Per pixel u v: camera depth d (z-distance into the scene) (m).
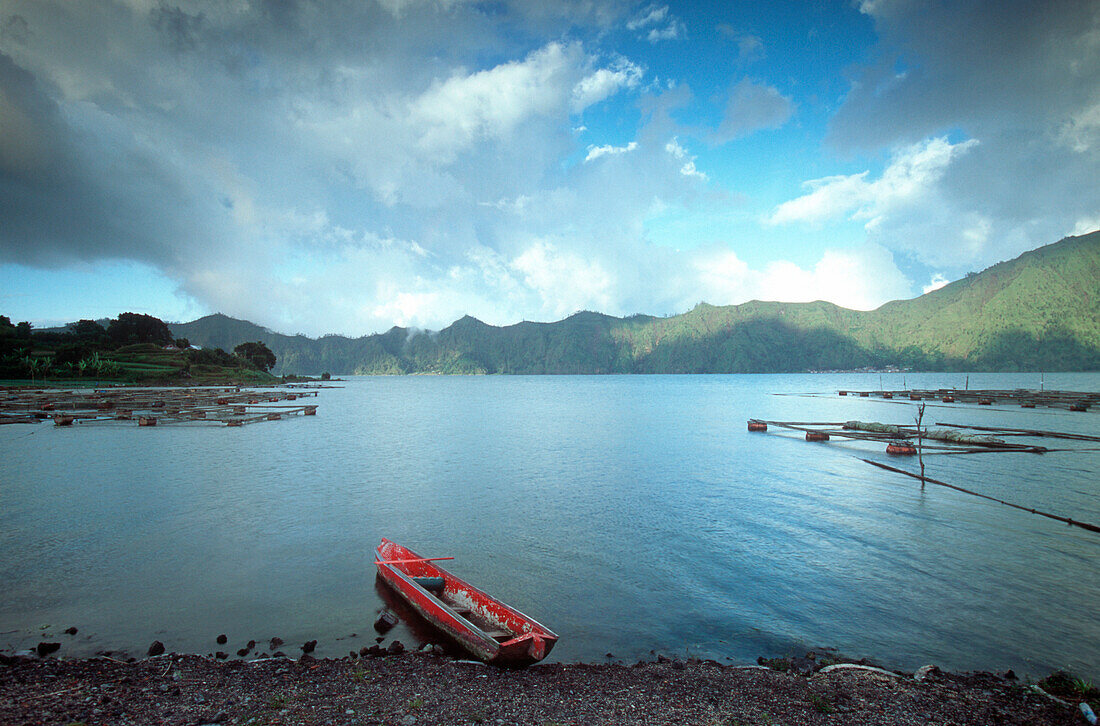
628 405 111.25
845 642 13.42
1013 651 13.00
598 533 22.19
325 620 14.17
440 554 19.55
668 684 10.80
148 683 10.35
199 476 33.81
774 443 51.38
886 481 33.16
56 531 21.70
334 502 27.19
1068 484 32.09
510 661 11.54
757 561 18.97
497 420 77.06
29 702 9.32
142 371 161.88
